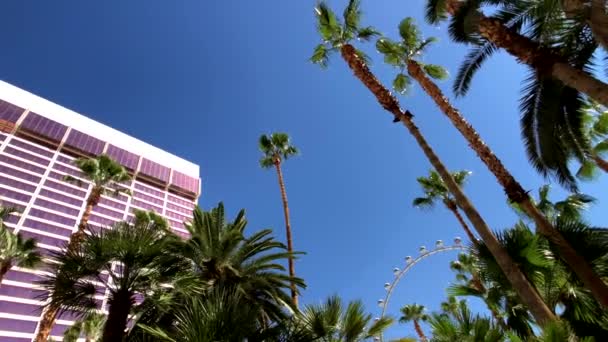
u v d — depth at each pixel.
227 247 17.56
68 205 81.81
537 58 9.32
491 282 11.02
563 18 10.48
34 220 74.12
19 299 64.06
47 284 10.11
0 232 23.16
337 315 9.59
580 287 9.64
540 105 12.44
